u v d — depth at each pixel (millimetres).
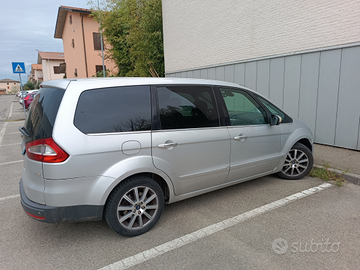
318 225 2961
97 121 2535
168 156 2891
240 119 3600
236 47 8594
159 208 2926
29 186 2496
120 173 2561
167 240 2740
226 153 3398
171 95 3033
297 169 4402
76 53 23891
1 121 14023
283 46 7062
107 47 22516
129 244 2684
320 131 6395
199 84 3322
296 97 6840
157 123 2850
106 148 2512
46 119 2451
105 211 2635
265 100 4055
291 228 2912
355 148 5777
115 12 17016
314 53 6297
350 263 2318
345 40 5688
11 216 3361
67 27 25641
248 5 7969
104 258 2465
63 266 2363
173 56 11742
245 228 2936
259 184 4250
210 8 9438
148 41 14055
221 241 2697
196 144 3102
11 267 2361
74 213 2471
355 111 5676
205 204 3570
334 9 5805
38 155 2385
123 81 2797
